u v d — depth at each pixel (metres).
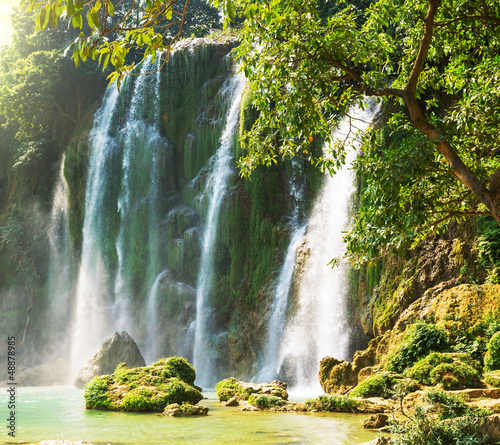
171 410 13.85
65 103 48.28
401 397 9.48
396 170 7.50
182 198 39.69
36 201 47.62
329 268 27.27
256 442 9.34
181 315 35.25
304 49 8.24
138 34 5.34
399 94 8.21
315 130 9.77
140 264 38.94
